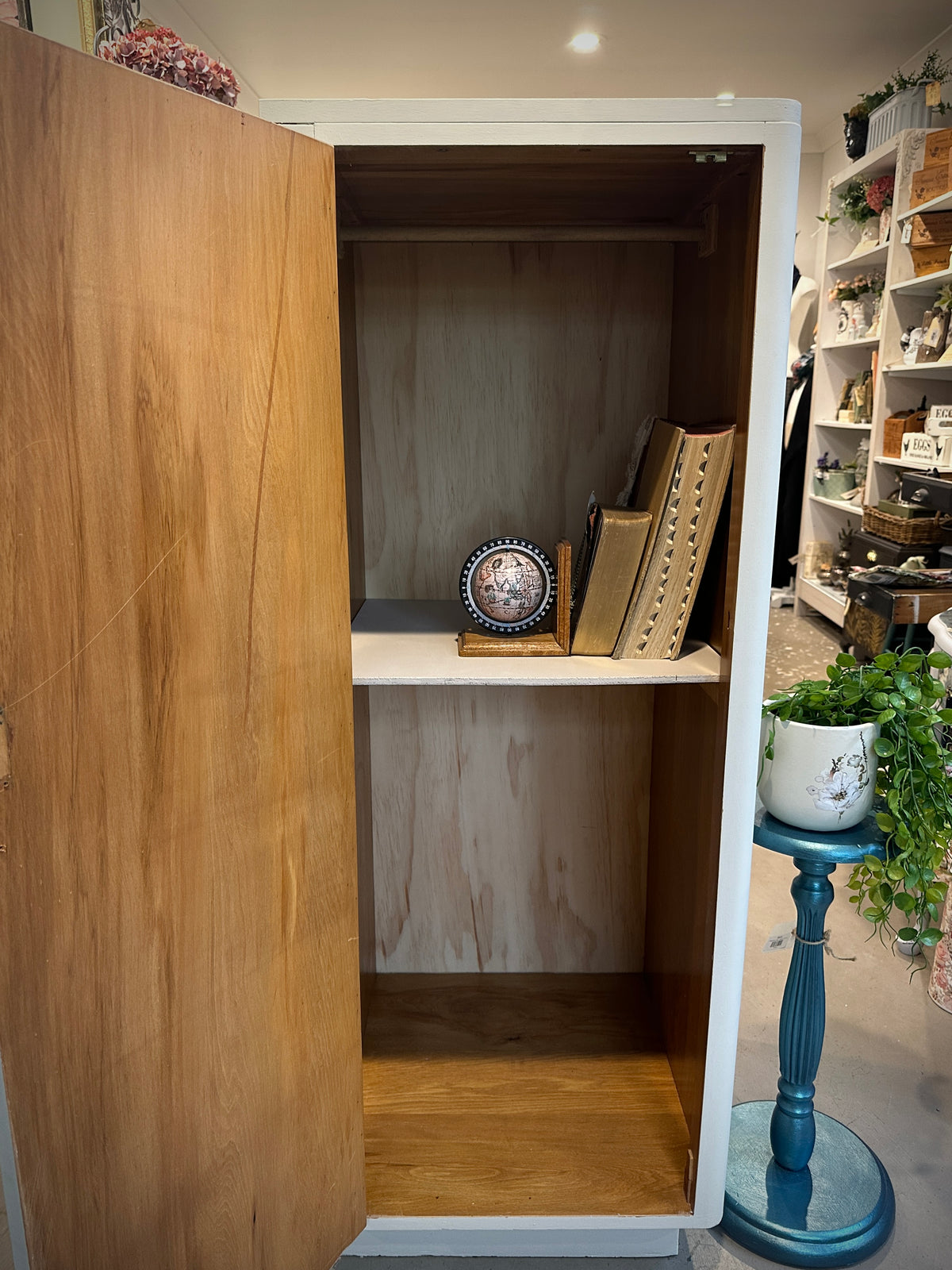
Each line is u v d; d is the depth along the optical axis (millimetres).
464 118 1108
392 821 1983
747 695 1267
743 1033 2090
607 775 1962
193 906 1082
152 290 926
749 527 1211
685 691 1584
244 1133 1199
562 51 4797
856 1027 2100
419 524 1818
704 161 1166
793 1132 1611
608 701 1922
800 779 1354
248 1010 1171
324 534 1158
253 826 1132
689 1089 1539
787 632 5387
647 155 1151
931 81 4355
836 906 2602
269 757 1135
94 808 969
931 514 4168
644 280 1715
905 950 2381
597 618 1402
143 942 1040
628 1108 1646
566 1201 1451
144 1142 1089
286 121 1121
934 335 4145
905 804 1341
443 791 1968
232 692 1077
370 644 1510
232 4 4047
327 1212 1352
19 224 827
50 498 884
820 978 1547
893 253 4496
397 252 1698
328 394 1134
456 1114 1632
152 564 973
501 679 1315
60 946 972
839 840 1359
